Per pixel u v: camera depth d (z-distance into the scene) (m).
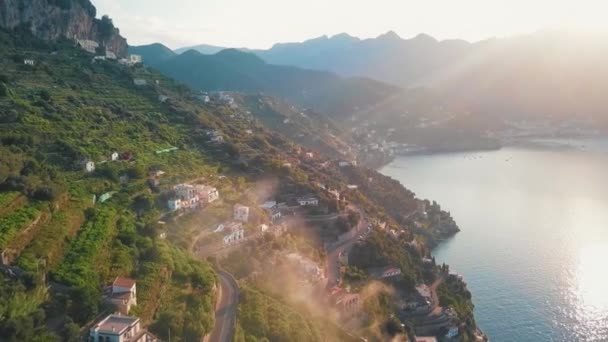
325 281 182.00
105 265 124.75
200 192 191.38
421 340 178.50
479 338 192.75
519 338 197.38
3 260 111.12
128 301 110.25
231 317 126.81
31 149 175.12
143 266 129.38
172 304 120.12
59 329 99.12
